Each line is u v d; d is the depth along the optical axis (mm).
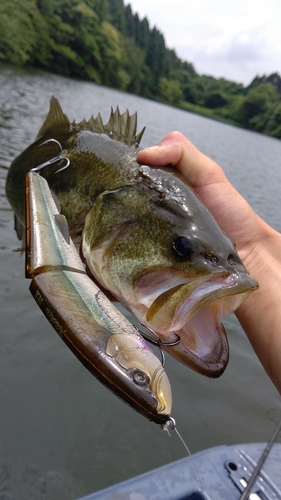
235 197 362
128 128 339
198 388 658
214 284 228
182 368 693
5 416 541
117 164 307
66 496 467
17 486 466
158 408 141
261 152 5984
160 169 302
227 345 237
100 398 603
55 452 512
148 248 256
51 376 618
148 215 267
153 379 146
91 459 513
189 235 248
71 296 164
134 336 159
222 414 620
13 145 1765
